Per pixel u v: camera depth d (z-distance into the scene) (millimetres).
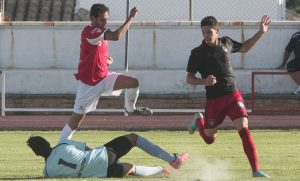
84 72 29094
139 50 58781
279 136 42312
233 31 58281
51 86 58531
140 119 51906
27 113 56500
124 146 24969
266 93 57656
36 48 59281
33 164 29953
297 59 56656
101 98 56344
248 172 26906
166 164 29688
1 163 30312
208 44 26000
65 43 59250
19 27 59250
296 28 58406
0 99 57562
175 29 58812
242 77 57781
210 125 26734
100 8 28234
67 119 52219
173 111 54312
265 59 58500
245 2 64438
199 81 25609
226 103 25953
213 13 64438
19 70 57875
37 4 69438
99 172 24438
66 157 24328
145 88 57938
